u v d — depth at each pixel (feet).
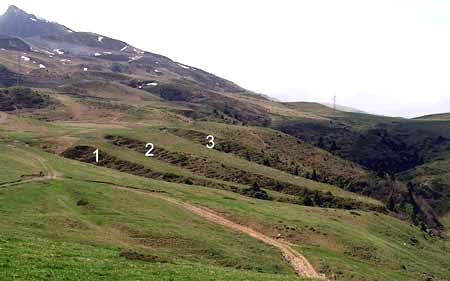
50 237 216.74
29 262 122.52
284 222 366.22
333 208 519.19
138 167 544.21
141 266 139.64
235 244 291.99
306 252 312.09
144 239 262.88
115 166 546.67
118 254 167.53
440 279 363.56
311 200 529.86
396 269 342.23
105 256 157.58
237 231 325.21
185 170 583.99
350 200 586.45
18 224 236.22
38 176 388.78
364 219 478.59
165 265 150.30
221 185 523.29
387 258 355.56
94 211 300.40
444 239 636.89
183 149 652.07
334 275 283.79
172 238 270.67
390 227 486.79
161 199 371.35
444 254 481.05
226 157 654.53
